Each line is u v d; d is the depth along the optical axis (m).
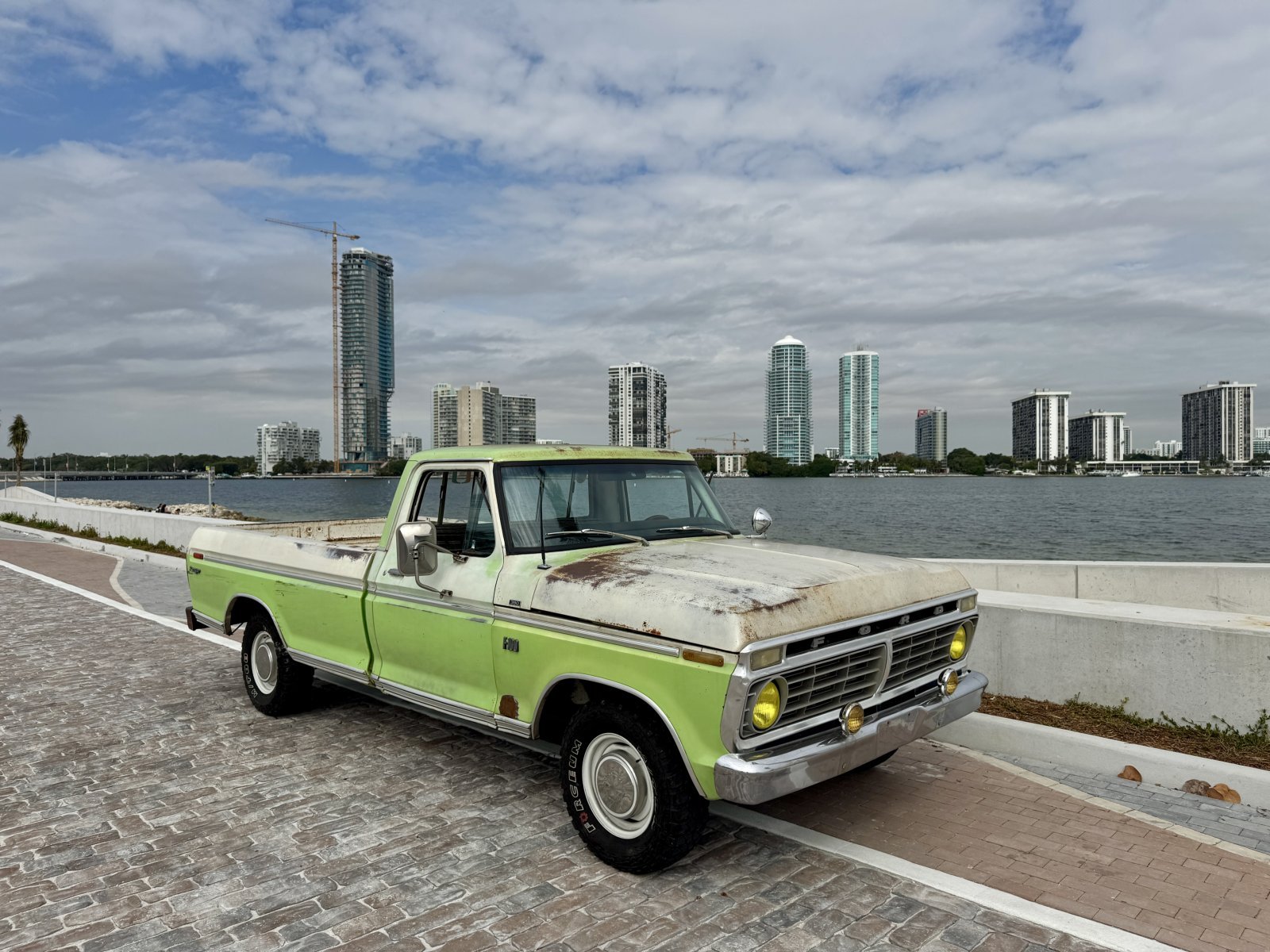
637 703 4.05
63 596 13.67
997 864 4.17
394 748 6.19
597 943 3.49
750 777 3.50
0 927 3.70
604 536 5.19
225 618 7.29
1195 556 31.73
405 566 5.24
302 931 3.63
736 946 3.45
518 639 4.53
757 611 3.69
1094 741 5.44
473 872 4.18
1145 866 4.13
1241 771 4.93
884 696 4.28
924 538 42.50
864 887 3.97
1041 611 6.35
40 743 6.36
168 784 5.48
